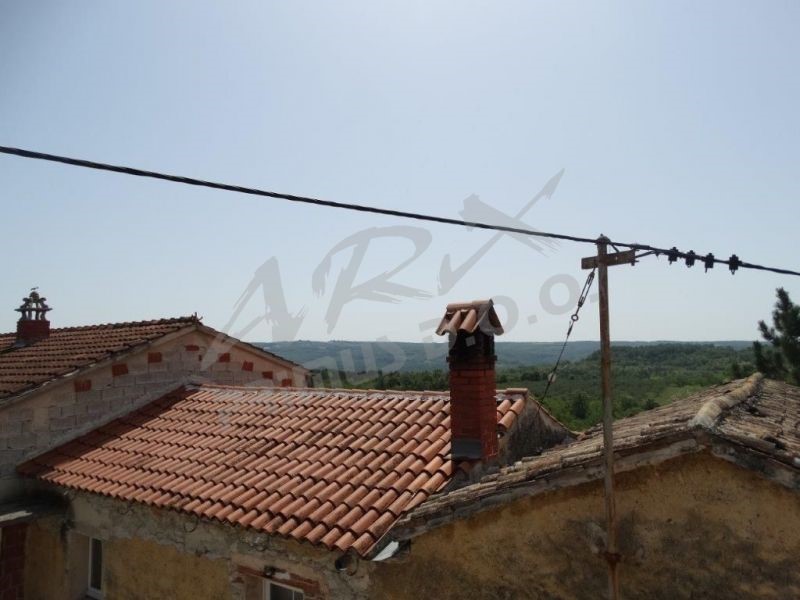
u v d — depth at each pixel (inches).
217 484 267.0
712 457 147.5
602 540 160.2
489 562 180.4
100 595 316.5
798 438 164.9
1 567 328.8
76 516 318.7
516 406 275.9
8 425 349.4
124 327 497.4
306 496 235.6
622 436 177.2
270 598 248.7
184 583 262.8
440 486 219.9
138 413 403.9
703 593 147.6
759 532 141.2
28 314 541.6
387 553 195.2
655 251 158.7
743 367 689.6
